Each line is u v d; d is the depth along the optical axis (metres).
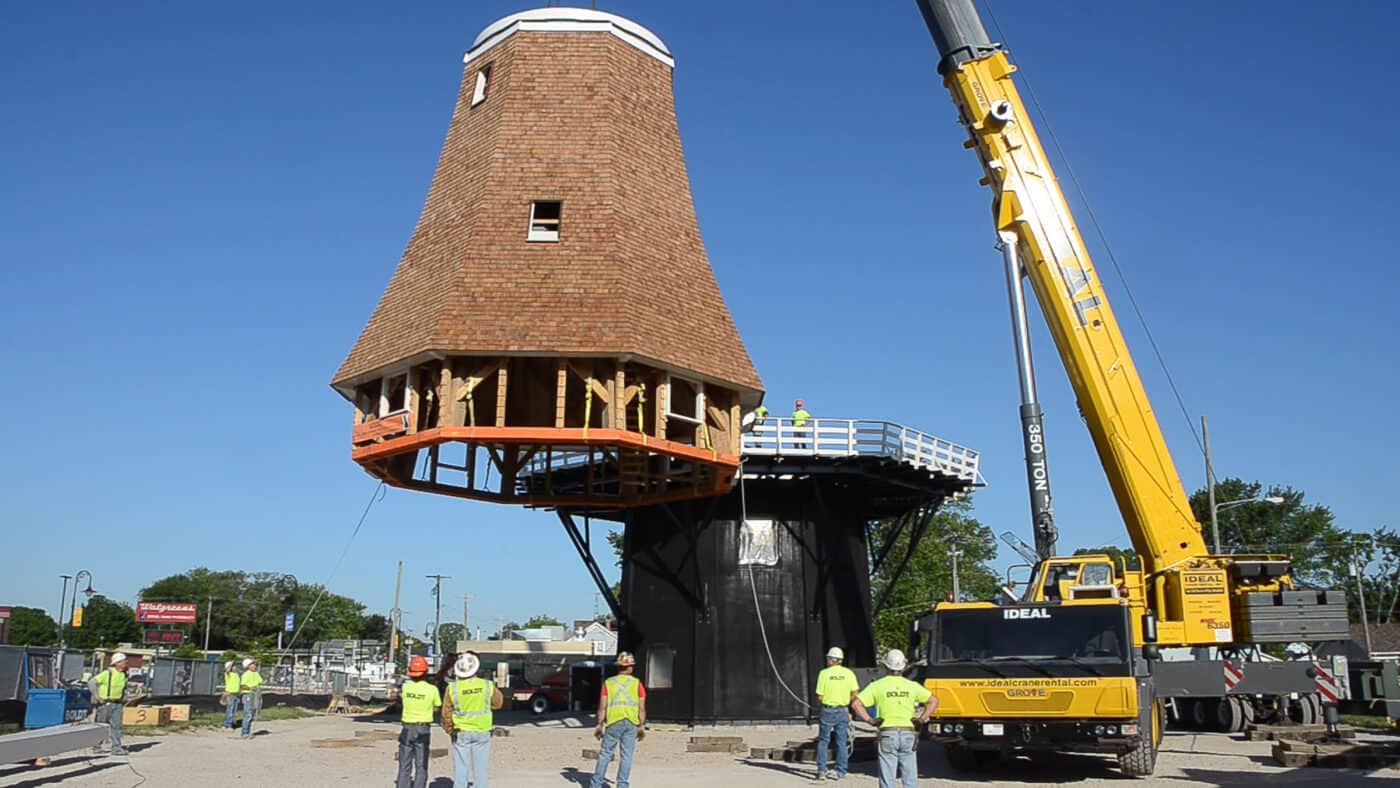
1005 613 16.22
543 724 30.45
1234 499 81.62
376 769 18.16
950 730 15.70
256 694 26.11
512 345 21.53
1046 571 20.20
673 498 26.08
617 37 26.17
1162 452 21.34
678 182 26.08
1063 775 16.50
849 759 19.36
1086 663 15.45
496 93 25.61
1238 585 21.95
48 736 16.06
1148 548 21.39
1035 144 22.19
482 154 24.81
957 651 16.08
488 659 55.53
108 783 15.88
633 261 23.25
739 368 24.22
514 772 18.05
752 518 31.55
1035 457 20.58
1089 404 21.34
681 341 23.06
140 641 123.00
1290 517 80.19
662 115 26.75
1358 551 81.44
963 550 65.50
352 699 46.50
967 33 22.64
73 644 109.19
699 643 30.39
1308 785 14.84
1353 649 24.36
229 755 20.48
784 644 30.69
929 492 33.78
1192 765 17.58
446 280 22.78
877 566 35.47
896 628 61.97
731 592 30.80
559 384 21.80
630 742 13.53
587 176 24.09
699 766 18.78
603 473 27.73
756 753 20.09
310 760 19.66
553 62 25.61
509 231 23.33
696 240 25.53
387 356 22.64
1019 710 15.41
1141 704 15.69
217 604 141.38
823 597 31.42
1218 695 21.58
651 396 23.62
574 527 32.06
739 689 30.19
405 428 22.20
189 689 40.31
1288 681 21.42
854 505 33.50
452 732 12.79
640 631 32.06
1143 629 16.09
